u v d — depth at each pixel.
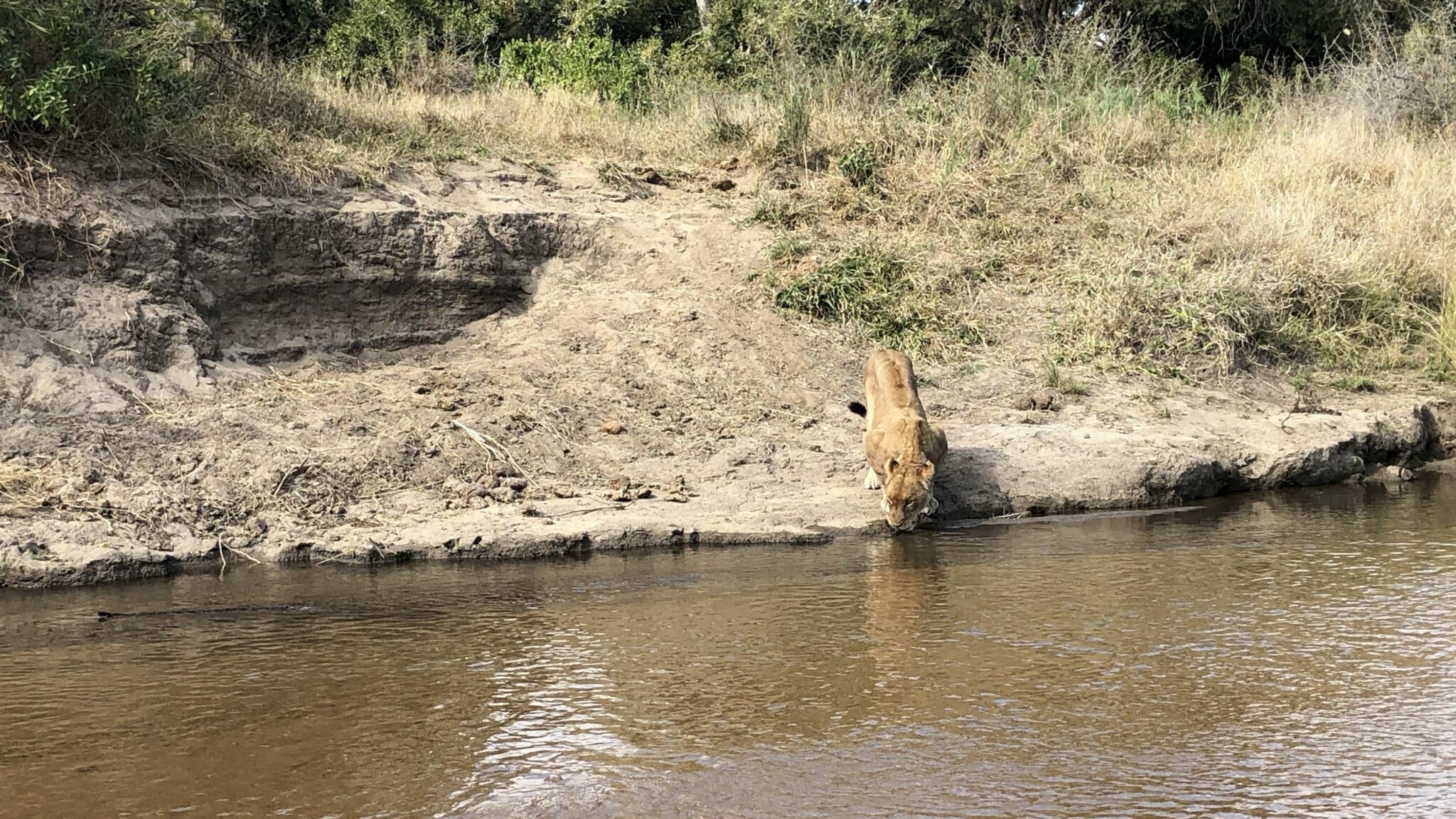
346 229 10.09
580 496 7.91
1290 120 16.25
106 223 8.91
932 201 13.05
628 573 6.71
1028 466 8.66
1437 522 8.09
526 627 5.68
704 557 7.09
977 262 12.20
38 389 7.93
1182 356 11.03
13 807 3.80
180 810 3.79
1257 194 13.35
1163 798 3.92
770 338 10.56
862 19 17.69
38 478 7.12
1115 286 11.49
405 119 12.44
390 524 7.25
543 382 9.44
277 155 10.38
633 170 12.80
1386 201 13.87
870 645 5.42
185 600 6.13
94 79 9.13
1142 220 13.01
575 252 11.41
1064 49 17.20
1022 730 4.45
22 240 8.56
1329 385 11.17
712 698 4.77
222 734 4.41
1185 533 7.77
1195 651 5.34
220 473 7.48
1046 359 10.68
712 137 13.88
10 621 5.77
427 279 10.36
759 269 11.51
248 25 14.85
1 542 6.39
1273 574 6.66
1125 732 4.44
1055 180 13.87
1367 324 12.14
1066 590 6.34
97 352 8.39
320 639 5.50
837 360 10.47
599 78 16.47
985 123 14.57
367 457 7.90
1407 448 10.23
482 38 17.70
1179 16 22.86
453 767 4.13
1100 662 5.19
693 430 9.08
